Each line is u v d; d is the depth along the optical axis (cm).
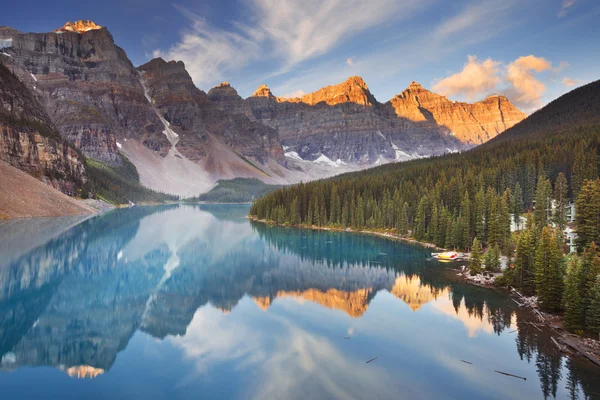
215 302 5822
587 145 12162
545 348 3938
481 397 3075
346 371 3531
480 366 3594
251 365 3659
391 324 4738
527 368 3528
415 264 8456
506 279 6259
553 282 4906
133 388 3247
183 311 5388
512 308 5234
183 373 3506
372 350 3975
